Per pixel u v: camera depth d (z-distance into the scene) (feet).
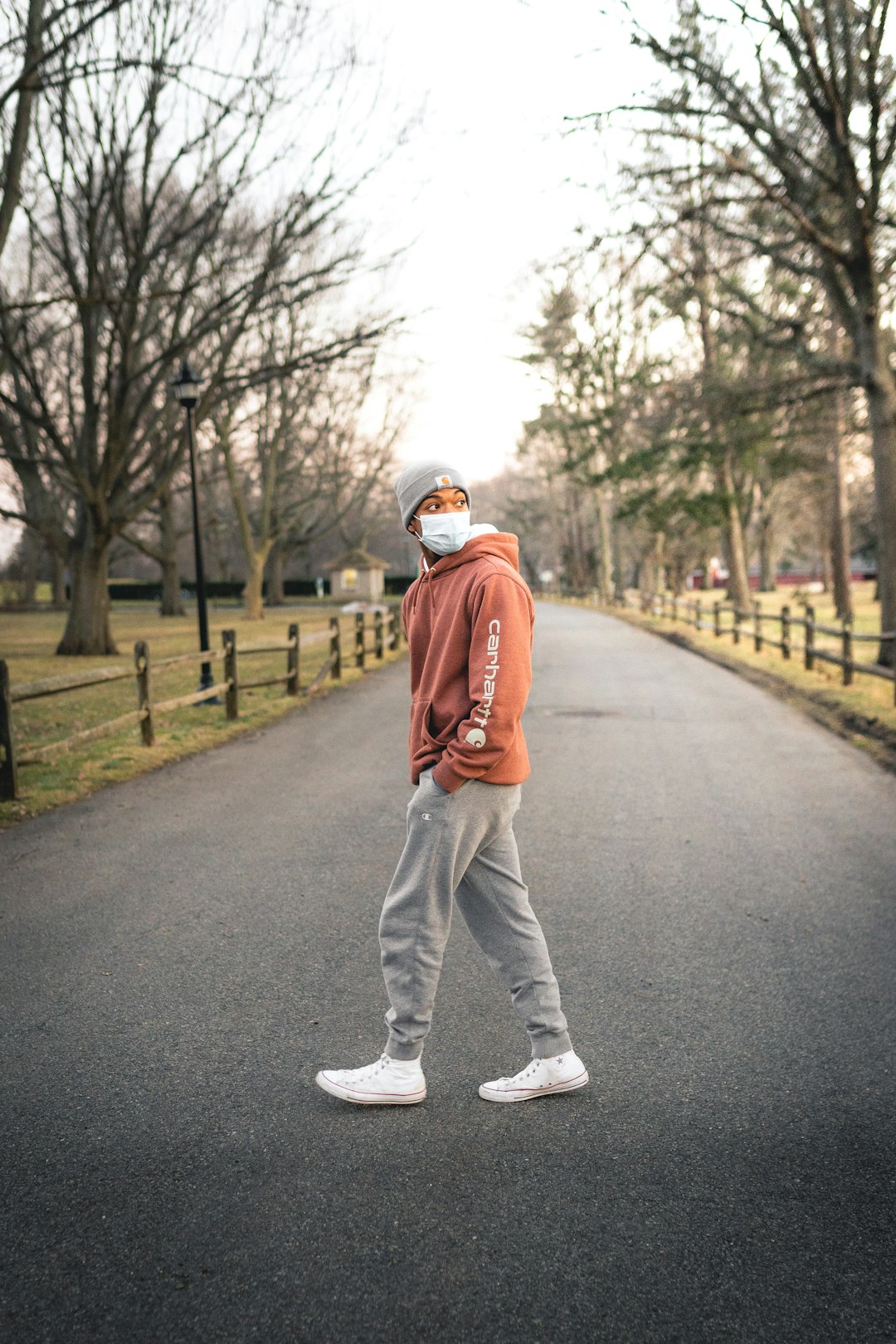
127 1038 10.99
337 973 12.91
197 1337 6.42
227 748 31.17
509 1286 6.88
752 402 56.44
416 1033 9.29
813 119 46.26
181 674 57.00
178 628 116.16
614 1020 11.51
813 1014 11.66
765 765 27.76
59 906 15.74
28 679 56.54
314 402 119.85
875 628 84.33
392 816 21.86
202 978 12.75
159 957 13.48
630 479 107.34
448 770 8.68
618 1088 9.82
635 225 47.39
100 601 76.54
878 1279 6.97
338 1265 7.09
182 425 73.26
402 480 9.27
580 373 106.11
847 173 44.24
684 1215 7.68
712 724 35.58
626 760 28.55
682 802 23.12
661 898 16.10
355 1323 6.53
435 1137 8.85
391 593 265.54
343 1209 7.75
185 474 144.97
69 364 74.49
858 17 41.86
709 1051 10.67
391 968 9.25
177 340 63.82
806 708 39.29
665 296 54.49
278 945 13.97
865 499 146.61
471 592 8.75
